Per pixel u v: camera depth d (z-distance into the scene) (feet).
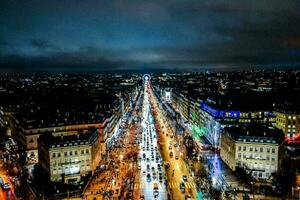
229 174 545.85
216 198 453.58
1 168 584.81
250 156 542.16
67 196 460.96
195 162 620.49
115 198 456.86
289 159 576.61
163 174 554.87
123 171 572.51
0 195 464.24
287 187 478.59
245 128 610.24
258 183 506.89
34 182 517.14
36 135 651.25
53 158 515.91
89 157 542.98
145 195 466.70
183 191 477.77
